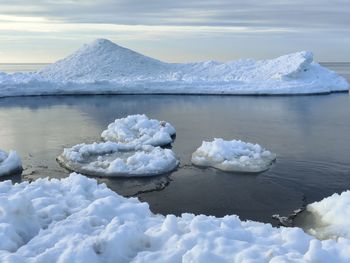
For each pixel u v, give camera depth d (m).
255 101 45.28
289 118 32.22
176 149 21.20
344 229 10.24
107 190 9.82
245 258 5.39
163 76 69.19
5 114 35.06
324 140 23.53
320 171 17.00
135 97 50.66
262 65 68.38
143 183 15.39
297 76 59.81
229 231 6.52
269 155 18.86
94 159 18.30
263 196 14.02
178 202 13.55
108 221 7.62
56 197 9.05
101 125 29.14
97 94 54.22
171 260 5.66
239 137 24.58
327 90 55.09
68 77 72.12
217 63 77.38
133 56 81.44
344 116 33.12
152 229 6.99
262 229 7.38
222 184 15.24
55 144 22.73
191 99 47.78
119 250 5.98
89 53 80.88
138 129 24.47
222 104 42.44
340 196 11.89
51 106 41.03
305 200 13.64
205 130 26.98
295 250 5.94
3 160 17.45
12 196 8.09
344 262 5.50
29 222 7.36
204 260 5.39
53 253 5.82
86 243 6.00
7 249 6.30
